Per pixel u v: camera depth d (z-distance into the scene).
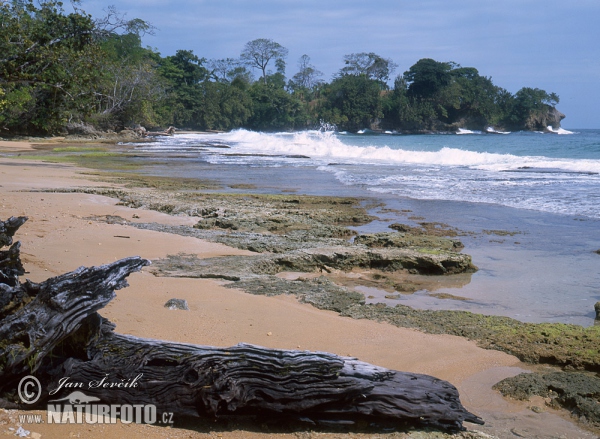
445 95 129.00
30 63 18.28
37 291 3.82
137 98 68.31
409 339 6.00
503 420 4.40
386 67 147.25
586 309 7.31
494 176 21.64
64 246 9.21
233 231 11.67
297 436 3.82
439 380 4.14
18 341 3.58
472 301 7.70
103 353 3.86
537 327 6.36
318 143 52.41
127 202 14.66
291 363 3.82
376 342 5.88
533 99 133.75
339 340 5.86
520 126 133.12
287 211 13.67
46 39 18.66
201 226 12.06
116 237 10.26
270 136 81.31
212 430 3.80
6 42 17.45
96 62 20.38
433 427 4.01
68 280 3.69
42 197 14.57
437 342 5.94
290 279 8.49
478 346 5.89
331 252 9.35
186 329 5.68
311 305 7.15
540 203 15.28
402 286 8.41
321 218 13.05
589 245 10.81
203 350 3.87
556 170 23.56
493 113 131.25
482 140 62.66
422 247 10.37
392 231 11.95
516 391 4.87
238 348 3.88
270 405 3.81
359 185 19.64
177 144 52.19
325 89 134.62
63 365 3.79
